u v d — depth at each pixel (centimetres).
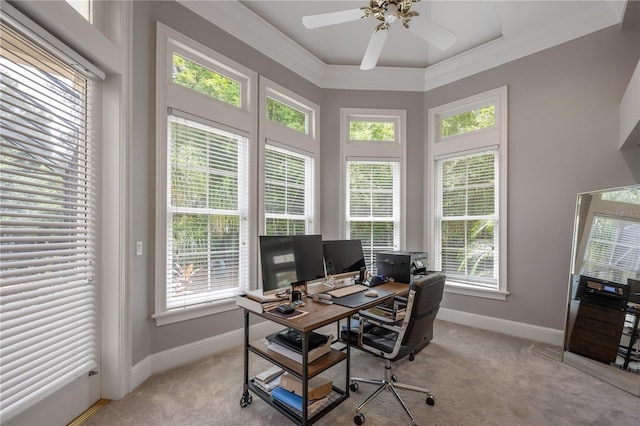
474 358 257
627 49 259
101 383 192
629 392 206
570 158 284
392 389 190
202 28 256
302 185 357
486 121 342
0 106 135
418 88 386
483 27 300
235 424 171
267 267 187
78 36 161
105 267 193
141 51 214
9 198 139
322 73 370
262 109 305
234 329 278
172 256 239
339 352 178
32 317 145
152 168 225
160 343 229
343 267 254
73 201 175
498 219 326
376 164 388
